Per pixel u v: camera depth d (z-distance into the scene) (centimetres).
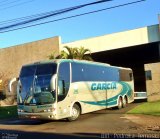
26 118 2166
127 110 2825
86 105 2431
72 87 2270
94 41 4303
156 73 3266
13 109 3597
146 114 2394
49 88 2106
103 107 2706
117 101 2980
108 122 2109
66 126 2045
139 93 3559
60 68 2164
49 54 4566
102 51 4297
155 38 3931
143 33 4000
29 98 2158
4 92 4881
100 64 2753
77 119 2367
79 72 2386
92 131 1764
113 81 2945
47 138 1602
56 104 2098
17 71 4894
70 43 4459
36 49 4706
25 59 4816
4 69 5031
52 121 2339
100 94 2673
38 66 2178
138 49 4669
